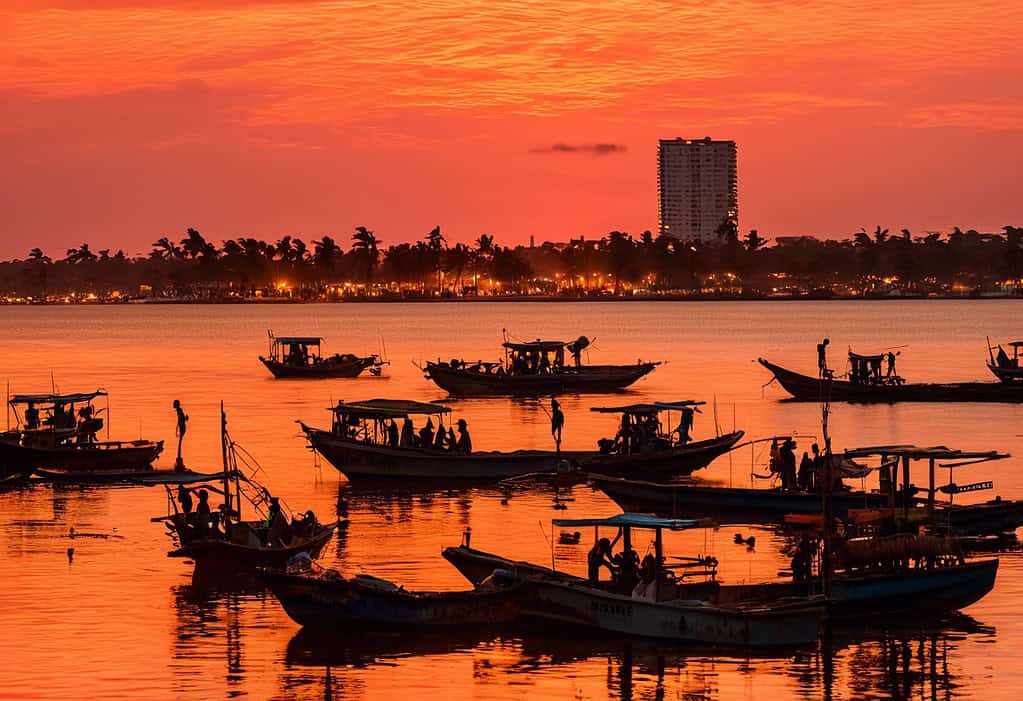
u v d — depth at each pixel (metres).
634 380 188.75
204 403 168.12
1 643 60.09
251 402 169.88
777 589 63.34
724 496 88.31
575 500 96.00
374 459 103.44
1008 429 137.00
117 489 101.56
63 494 99.12
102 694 53.44
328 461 109.38
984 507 80.38
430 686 54.72
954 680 55.47
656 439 109.12
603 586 63.81
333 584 61.47
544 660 58.22
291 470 110.50
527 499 96.44
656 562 62.50
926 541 65.81
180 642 60.53
